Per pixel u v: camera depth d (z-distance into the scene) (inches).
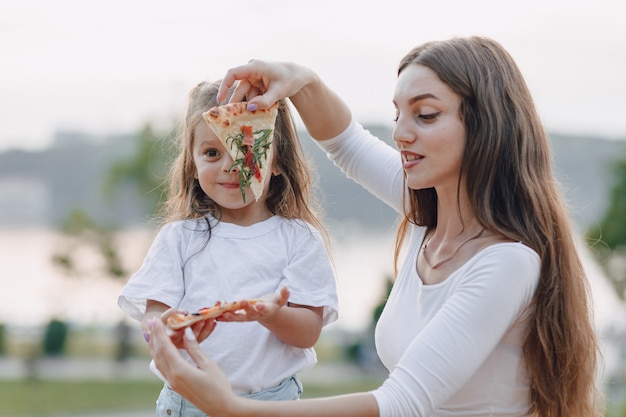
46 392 1095.0
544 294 117.6
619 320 666.8
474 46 120.3
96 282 1284.4
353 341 1419.8
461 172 119.9
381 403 107.7
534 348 119.5
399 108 121.3
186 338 107.7
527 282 115.6
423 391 108.9
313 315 128.0
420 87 118.0
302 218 137.7
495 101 117.9
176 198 137.1
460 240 122.6
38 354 1434.5
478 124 117.7
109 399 1039.0
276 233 132.7
